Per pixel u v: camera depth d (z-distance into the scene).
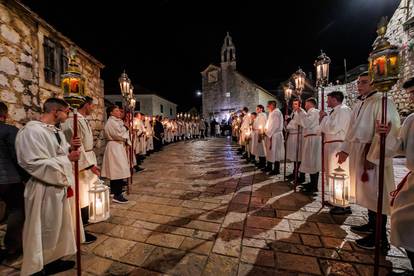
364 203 2.45
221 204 3.53
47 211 1.90
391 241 1.85
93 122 6.14
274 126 5.44
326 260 2.08
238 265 2.03
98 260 2.14
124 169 3.72
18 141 1.83
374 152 2.25
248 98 22.55
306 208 3.32
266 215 3.08
